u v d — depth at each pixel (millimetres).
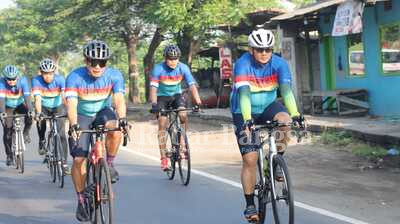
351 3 13133
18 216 6734
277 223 5199
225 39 22000
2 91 9742
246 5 20766
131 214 6656
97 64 5613
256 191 6199
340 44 16297
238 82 5391
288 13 17250
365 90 15102
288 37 17172
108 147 5855
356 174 8594
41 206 7254
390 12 13953
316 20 17109
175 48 8398
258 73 5457
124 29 29375
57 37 38750
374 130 11344
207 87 24188
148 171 9672
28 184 8844
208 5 20453
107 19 27609
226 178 8625
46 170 10219
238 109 5551
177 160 8430
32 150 13148
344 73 16203
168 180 8734
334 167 9234
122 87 5910
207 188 7957
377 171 8766
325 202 6809
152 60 29547
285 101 5438
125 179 8977
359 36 15406
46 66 9008
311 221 5938
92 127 5883
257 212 5551
